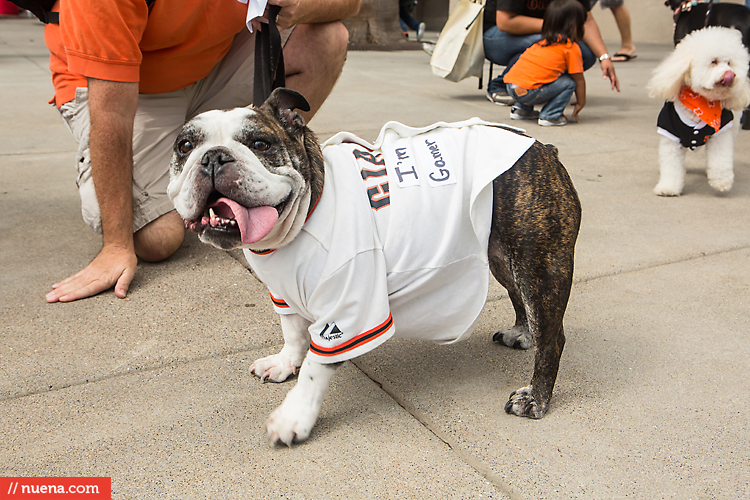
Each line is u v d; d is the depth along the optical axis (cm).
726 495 183
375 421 220
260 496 182
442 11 2131
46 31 364
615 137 646
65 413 220
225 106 394
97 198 321
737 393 235
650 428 215
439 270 214
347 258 197
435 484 188
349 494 183
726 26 565
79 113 345
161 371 249
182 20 315
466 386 243
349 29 1435
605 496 183
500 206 216
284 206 190
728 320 291
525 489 186
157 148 352
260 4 243
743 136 664
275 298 232
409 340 279
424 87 918
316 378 209
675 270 345
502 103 799
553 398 234
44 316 289
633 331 282
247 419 220
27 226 397
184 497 181
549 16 675
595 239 390
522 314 271
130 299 310
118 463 195
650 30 1539
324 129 622
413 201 210
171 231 348
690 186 503
